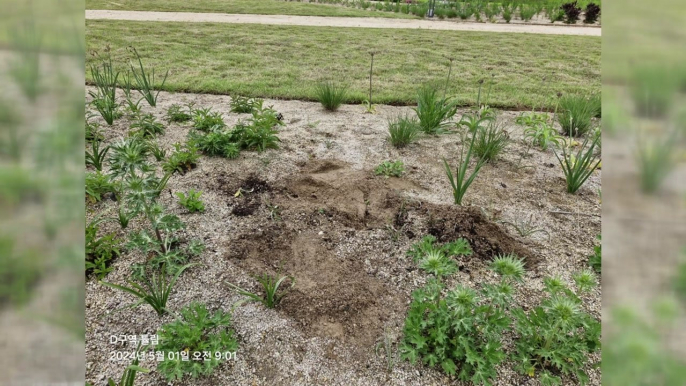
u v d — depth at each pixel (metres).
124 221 2.21
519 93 4.71
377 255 2.11
